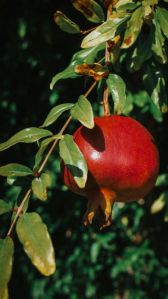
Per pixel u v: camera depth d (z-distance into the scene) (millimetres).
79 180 656
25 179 707
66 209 1854
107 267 1896
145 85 848
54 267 615
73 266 1910
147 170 682
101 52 833
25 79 1814
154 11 792
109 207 683
